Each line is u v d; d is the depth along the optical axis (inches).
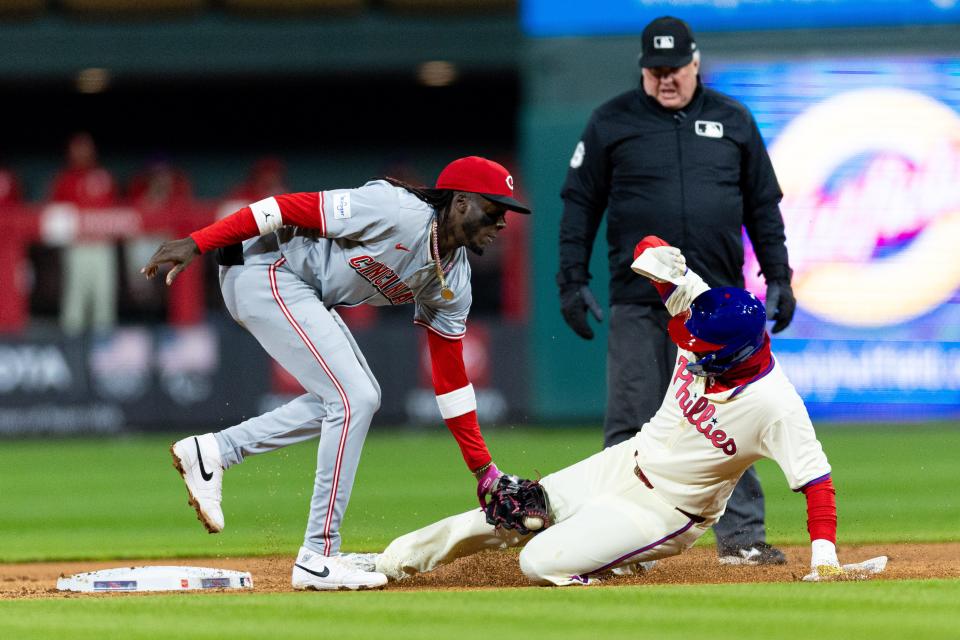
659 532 716.7
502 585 746.8
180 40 2384.4
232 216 708.7
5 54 2386.8
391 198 712.4
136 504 1346.0
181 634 562.9
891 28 2031.3
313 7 2370.8
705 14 2046.0
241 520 1206.3
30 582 835.4
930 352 2026.3
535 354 2054.6
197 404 2170.3
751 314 676.7
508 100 2755.9
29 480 1592.0
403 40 2369.6
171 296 2255.2
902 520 1125.7
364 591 708.7
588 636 540.1
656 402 861.8
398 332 2159.2
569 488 748.6
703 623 566.6
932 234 2023.9
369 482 1453.0
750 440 697.6
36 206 2325.3
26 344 2174.0
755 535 840.3
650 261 695.1
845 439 1875.0
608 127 868.6
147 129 2773.1
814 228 2028.8
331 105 2763.3
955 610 593.9
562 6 2054.6
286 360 736.3
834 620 569.6
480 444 768.9
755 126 877.2
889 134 2027.6
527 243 2171.5
